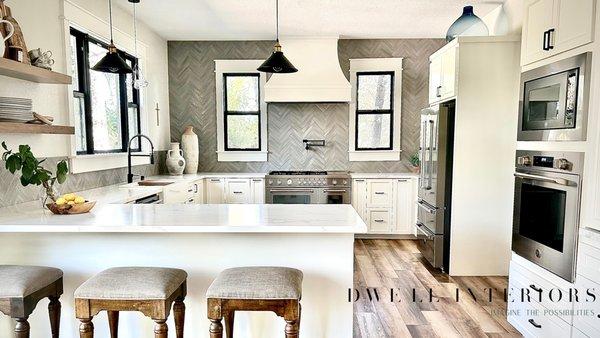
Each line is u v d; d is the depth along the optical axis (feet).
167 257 6.90
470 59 11.42
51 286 6.23
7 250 6.92
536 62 7.97
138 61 14.46
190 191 14.42
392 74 17.49
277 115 17.69
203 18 14.20
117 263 6.92
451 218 11.91
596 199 6.20
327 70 16.31
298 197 16.16
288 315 5.52
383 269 12.62
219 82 17.56
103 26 11.80
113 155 12.48
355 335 8.23
